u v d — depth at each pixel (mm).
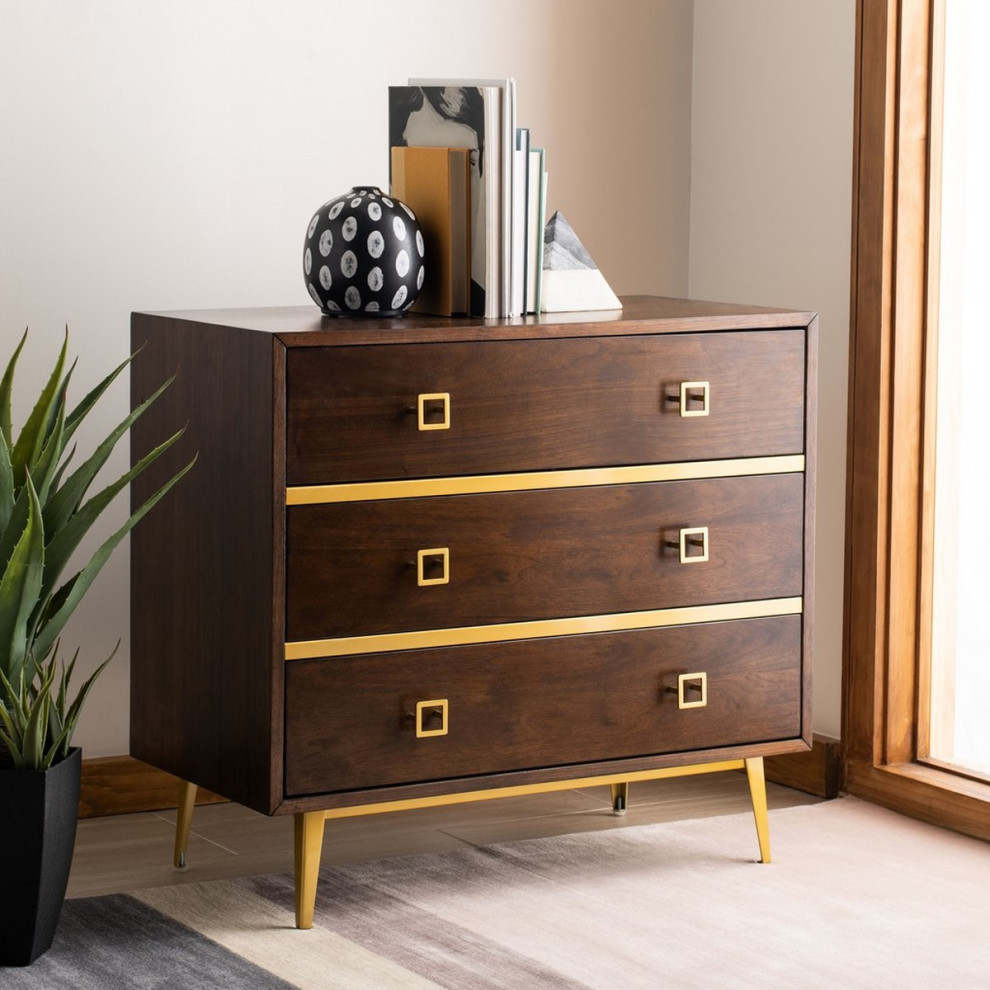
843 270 2846
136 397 2459
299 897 2184
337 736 2176
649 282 3143
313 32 2764
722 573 2414
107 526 2666
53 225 2594
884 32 2709
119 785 2715
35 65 2559
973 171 2715
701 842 2582
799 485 2463
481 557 2238
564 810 2766
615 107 3070
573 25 3008
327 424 2117
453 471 2207
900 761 2836
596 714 2344
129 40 2623
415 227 2350
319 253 2332
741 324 2391
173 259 2693
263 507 2113
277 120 2750
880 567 2791
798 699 2498
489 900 2309
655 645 2375
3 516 2076
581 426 2285
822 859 2506
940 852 2549
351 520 2148
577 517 2297
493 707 2273
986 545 2723
